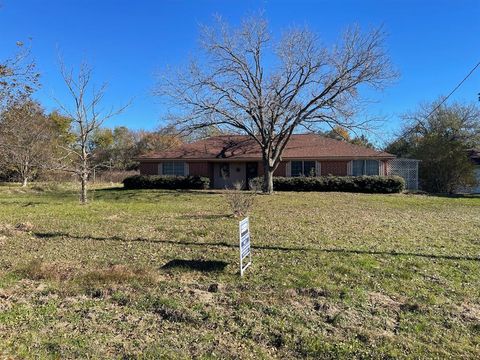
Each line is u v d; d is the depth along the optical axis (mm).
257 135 27469
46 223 11156
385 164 27938
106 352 3775
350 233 9695
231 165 30594
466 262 6969
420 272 6371
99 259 7211
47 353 3736
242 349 3869
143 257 7340
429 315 4648
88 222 11375
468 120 39594
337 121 21641
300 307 4887
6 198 20719
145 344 3939
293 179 26406
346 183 25703
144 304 4977
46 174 32312
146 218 12273
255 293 5375
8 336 4078
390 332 4215
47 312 4711
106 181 38875
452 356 3734
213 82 22203
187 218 12266
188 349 3855
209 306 4887
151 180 28562
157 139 53562
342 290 5477
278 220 11922
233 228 10266
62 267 6633
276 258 7191
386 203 18062
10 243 8578
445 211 15102
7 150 16000
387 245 8297
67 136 37438
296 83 21688
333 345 3914
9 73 11344
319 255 7359
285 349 3891
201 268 6562
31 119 23750
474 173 28344
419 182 29531
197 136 26922
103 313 4695
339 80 20766
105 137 56656
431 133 37031
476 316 4633
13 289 5547
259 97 22344
